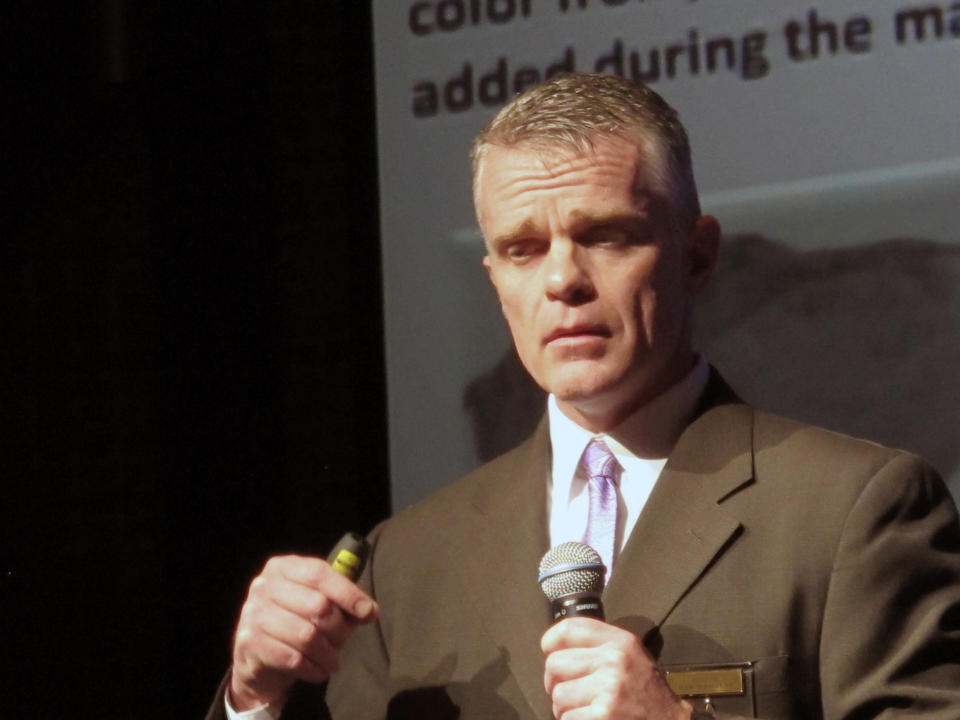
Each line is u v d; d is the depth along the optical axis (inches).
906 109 406.9
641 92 244.5
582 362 236.1
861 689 217.3
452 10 458.0
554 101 241.4
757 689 219.8
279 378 463.2
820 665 222.7
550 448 263.3
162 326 472.1
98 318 477.1
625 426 250.4
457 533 260.8
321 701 245.3
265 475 461.4
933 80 405.1
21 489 476.7
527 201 235.6
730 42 426.6
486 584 248.7
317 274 463.5
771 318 412.8
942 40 405.7
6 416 479.5
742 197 419.8
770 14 423.2
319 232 464.1
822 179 413.1
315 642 228.5
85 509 473.1
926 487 233.1
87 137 478.9
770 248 415.2
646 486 247.9
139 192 477.4
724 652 223.6
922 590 225.5
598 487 247.9
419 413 445.4
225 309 468.8
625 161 236.5
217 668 459.2
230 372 467.2
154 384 472.4
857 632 220.8
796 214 414.0
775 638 223.1
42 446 477.1
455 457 439.8
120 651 466.0
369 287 458.9
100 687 465.4
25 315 481.1
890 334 400.8
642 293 236.7
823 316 407.8
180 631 462.6
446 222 450.9
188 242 471.8
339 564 234.7
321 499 456.4
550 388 239.0
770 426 247.8
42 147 479.5
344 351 459.2
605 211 233.8
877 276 404.2
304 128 467.5
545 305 235.9
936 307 397.1
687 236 247.3
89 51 463.8
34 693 468.1
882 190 406.3
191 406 468.1
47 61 468.8
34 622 471.2
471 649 243.9
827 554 226.8
